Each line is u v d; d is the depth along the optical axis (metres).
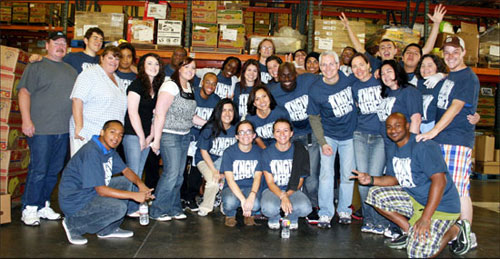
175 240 3.20
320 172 3.84
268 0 8.37
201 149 4.00
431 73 3.59
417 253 2.86
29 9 9.97
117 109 3.60
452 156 3.34
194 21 5.96
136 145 3.64
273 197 3.54
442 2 8.65
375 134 3.67
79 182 3.04
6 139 3.92
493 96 9.11
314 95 3.75
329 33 6.00
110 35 5.88
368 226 3.63
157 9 6.11
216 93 4.40
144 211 3.68
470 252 3.17
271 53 4.67
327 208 3.79
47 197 3.83
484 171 8.46
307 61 4.22
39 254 2.74
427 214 2.82
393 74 3.36
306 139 3.95
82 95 3.43
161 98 3.50
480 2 8.51
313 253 2.96
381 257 2.91
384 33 6.04
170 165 3.70
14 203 4.29
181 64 3.62
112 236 3.24
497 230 4.00
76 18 5.89
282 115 3.81
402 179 3.07
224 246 3.07
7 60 3.95
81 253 2.79
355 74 3.63
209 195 4.07
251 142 3.71
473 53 6.73
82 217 3.03
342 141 3.85
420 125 3.63
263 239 3.31
